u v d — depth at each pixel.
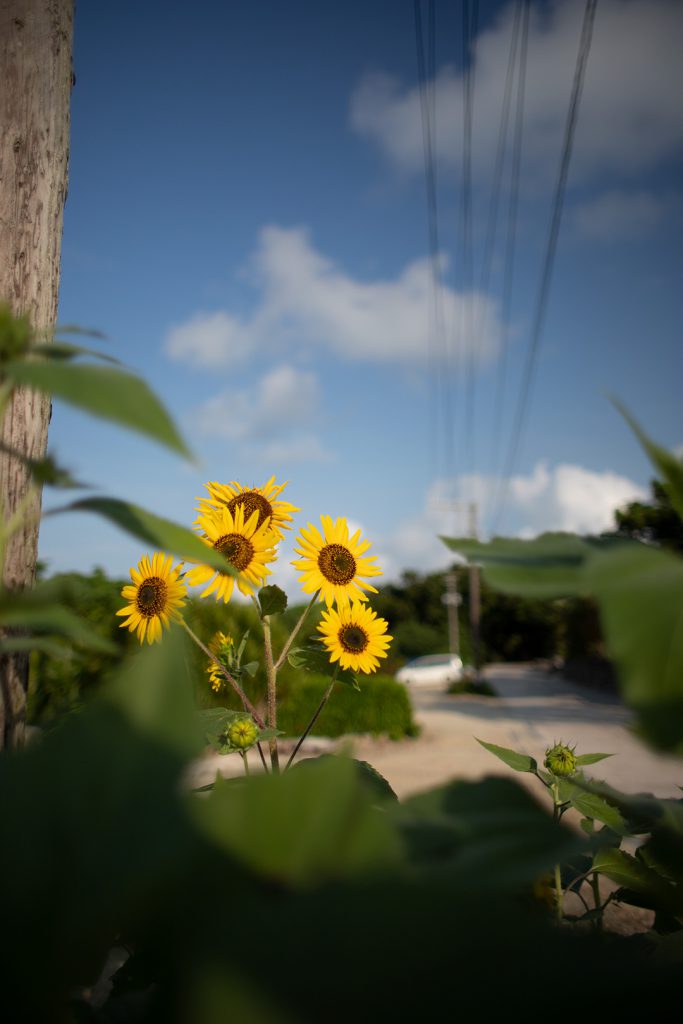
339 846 0.14
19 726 0.61
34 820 0.14
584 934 0.12
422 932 0.12
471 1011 0.11
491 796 0.20
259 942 0.12
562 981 0.12
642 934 0.45
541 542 0.26
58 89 0.80
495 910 0.12
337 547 0.85
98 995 0.40
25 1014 0.13
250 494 0.84
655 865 0.43
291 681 3.85
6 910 0.13
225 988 0.12
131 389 0.19
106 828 0.14
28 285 0.75
